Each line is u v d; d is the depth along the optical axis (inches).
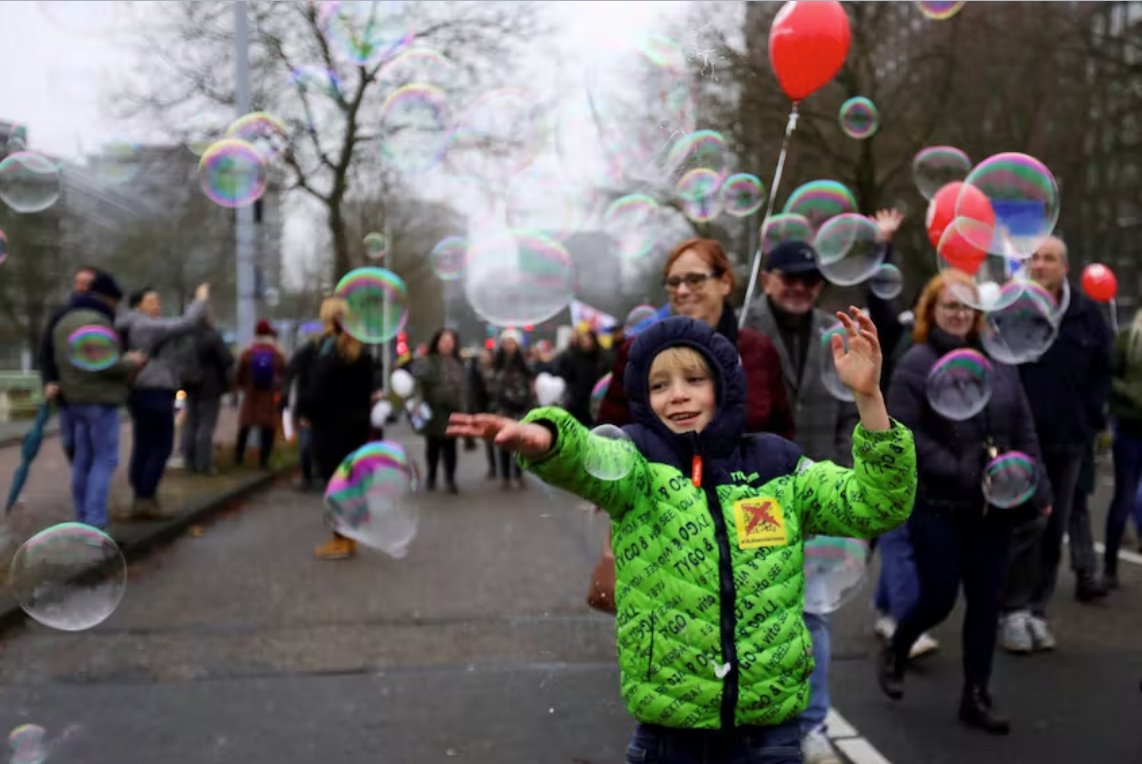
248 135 271.6
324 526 317.7
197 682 157.8
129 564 252.1
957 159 261.1
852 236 185.2
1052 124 718.5
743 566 84.7
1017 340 169.2
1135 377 219.5
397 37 333.7
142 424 294.4
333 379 261.6
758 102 596.7
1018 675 162.9
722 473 88.5
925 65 702.5
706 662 83.2
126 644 178.4
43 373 256.4
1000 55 676.7
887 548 175.0
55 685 155.9
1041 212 174.4
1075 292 195.2
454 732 137.4
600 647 177.0
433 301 876.0
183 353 410.9
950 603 140.9
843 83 669.9
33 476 420.2
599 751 131.2
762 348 123.3
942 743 134.1
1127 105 660.1
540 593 221.0
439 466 545.3
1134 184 717.3
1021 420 144.0
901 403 141.9
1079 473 205.2
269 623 193.3
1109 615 201.9
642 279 592.7
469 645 178.4
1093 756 129.5
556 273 170.6
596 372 433.1
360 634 185.3
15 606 187.9
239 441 477.7
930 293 149.0
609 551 103.5
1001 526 140.2
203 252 819.4
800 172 686.5
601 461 84.7
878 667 153.5
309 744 133.0
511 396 476.7
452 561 259.6
